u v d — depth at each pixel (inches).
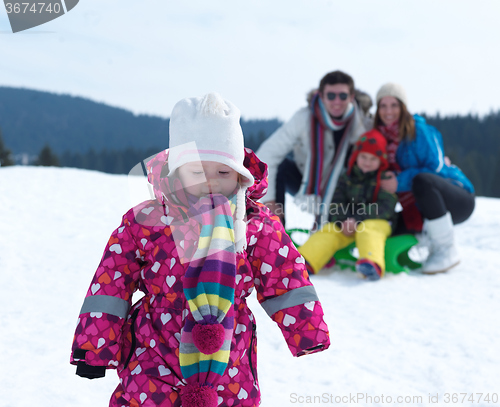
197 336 49.2
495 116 3560.5
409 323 112.7
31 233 186.9
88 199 272.8
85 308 52.5
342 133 172.9
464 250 202.5
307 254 155.4
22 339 92.6
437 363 90.4
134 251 54.6
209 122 55.3
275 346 97.3
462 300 132.3
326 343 54.6
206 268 51.8
